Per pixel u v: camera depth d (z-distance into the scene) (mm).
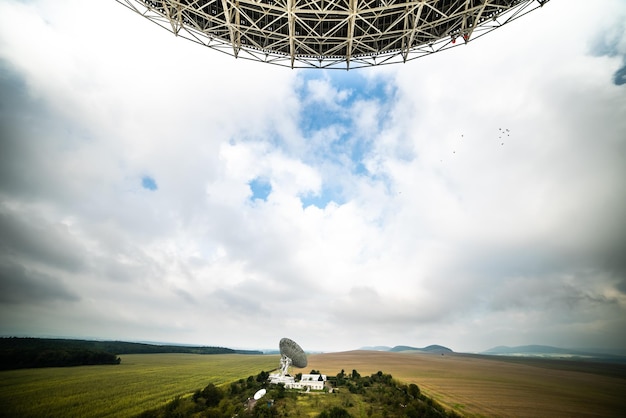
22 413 53281
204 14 39219
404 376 101062
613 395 77688
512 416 56562
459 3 40312
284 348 77000
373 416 48906
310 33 42562
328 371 111812
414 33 40562
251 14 43781
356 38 41406
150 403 60062
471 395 72312
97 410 55406
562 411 61125
